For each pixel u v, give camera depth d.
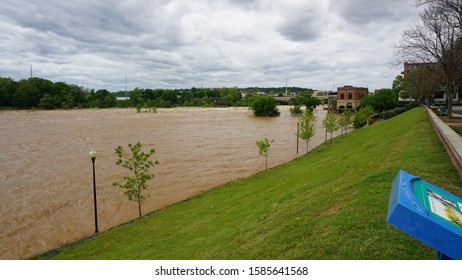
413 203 2.70
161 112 118.25
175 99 178.62
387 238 6.30
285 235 7.77
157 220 15.16
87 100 138.00
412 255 5.68
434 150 12.97
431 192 3.25
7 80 114.88
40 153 35.00
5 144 40.53
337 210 8.46
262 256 7.01
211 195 18.89
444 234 2.54
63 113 100.25
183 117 93.50
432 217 2.62
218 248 8.86
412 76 55.38
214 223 12.48
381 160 13.77
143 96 167.00
